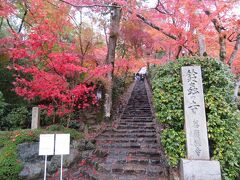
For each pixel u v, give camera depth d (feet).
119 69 46.24
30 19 28.22
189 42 24.27
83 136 24.66
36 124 23.04
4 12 24.29
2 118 26.09
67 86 23.02
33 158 19.75
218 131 15.06
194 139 15.30
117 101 43.39
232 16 20.72
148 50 42.42
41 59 22.47
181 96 16.31
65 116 30.07
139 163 20.15
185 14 21.71
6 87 30.42
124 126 31.76
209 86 16.55
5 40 24.30
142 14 25.21
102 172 18.88
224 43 22.79
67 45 24.23
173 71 17.31
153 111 38.68
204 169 14.34
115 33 34.83
